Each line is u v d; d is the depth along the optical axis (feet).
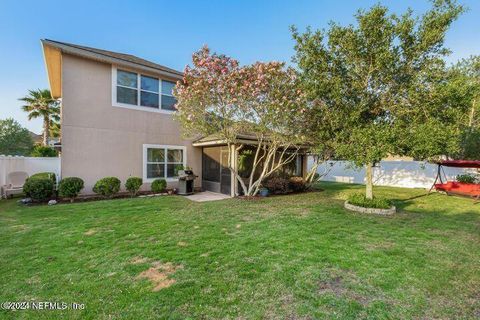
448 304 10.64
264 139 36.58
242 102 29.81
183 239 18.11
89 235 18.94
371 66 24.49
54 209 27.55
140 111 39.42
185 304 10.42
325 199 36.37
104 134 36.06
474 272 13.41
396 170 57.21
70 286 11.91
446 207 31.32
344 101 25.85
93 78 35.06
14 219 23.47
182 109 31.91
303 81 27.14
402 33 23.06
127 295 11.10
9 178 38.86
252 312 9.92
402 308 10.30
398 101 25.08
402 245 17.20
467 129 45.70
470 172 48.19
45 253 15.65
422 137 21.83
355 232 19.99
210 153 45.32
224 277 12.60
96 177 35.50
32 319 9.65
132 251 15.88
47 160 48.06
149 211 27.04
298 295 11.09
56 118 85.71
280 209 28.68
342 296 11.07
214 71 29.58
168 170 42.83
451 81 22.76
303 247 16.57
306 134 30.89
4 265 14.06
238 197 37.76
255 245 16.88
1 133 100.94
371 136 23.09
